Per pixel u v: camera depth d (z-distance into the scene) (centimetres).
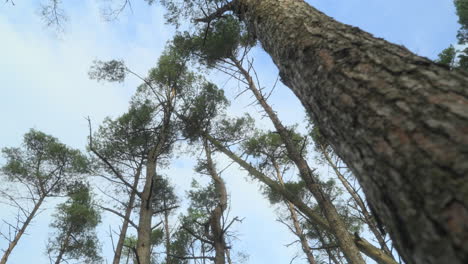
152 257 1095
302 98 126
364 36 109
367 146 79
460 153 57
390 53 93
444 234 54
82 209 1183
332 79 100
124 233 802
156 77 854
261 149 1023
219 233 505
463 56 647
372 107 81
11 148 1223
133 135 767
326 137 108
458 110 64
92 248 1268
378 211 80
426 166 61
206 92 824
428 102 71
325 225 390
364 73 91
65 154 1239
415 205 61
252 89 633
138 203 985
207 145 842
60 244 1188
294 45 131
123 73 797
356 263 308
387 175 70
